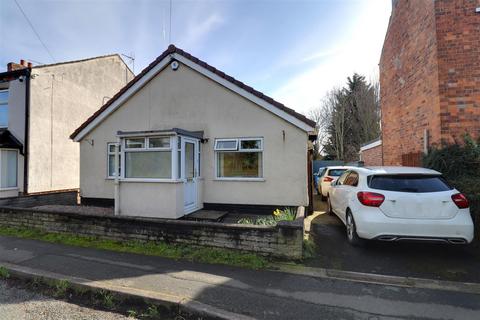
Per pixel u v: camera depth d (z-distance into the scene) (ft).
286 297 11.95
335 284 13.20
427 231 15.39
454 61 23.49
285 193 27.22
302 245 16.58
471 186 18.37
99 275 14.24
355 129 118.62
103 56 51.39
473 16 23.35
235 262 15.87
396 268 14.94
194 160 28.09
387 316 10.56
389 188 16.56
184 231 18.19
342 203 21.43
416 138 28.86
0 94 41.04
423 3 26.71
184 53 30.22
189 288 12.73
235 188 28.48
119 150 29.32
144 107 31.86
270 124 27.73
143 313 11.30
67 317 10.96
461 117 23.18
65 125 43.42
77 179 45.50
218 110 29.32
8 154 37.65
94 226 20.72
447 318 10.45
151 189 24.97
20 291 13.42
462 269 14.69
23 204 33.42
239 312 10.80
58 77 42.39
